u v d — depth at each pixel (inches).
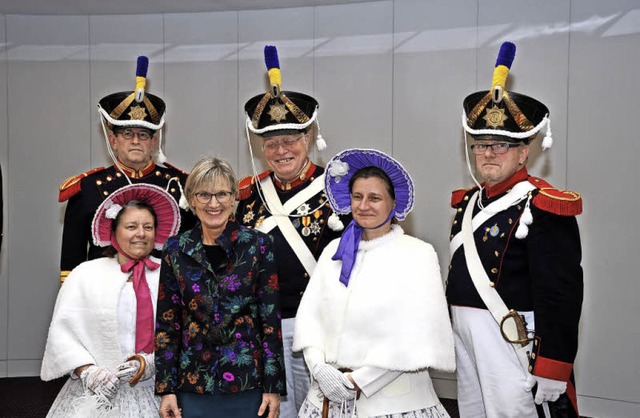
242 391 95.7
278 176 122.6
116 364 104.3
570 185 181.9
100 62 221.5
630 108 174.1
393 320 93.2
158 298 99.4
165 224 113.6
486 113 101.6
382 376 92.4
